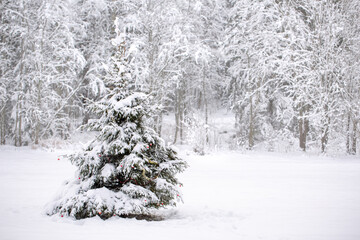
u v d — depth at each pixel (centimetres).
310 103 2298
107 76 670
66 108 2958
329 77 2258
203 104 3647
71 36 2461
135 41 2447
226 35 2822
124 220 557
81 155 602
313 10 2373
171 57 2650
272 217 587
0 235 445
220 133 3159
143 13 2675
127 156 591
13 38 2647
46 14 2306
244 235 476
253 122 2675
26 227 496
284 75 2477
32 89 2461
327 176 1162
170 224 550
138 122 644
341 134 2289
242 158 1895
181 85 3139
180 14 2675
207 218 595
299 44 2494
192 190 884
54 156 1800
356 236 470
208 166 1516
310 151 2402
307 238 460
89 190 568
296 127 2830
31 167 1349
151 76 2614
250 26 2683
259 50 2577
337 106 2294
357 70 2327
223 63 3475
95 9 2750
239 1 2742
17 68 2530
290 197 777
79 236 447
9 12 2392
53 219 552
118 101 635
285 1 2575
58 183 965
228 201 741
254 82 2752
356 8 2448
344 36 2422
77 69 2772
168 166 636
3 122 2641
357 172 1277
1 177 1062
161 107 673
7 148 2155
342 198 759
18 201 709
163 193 623
